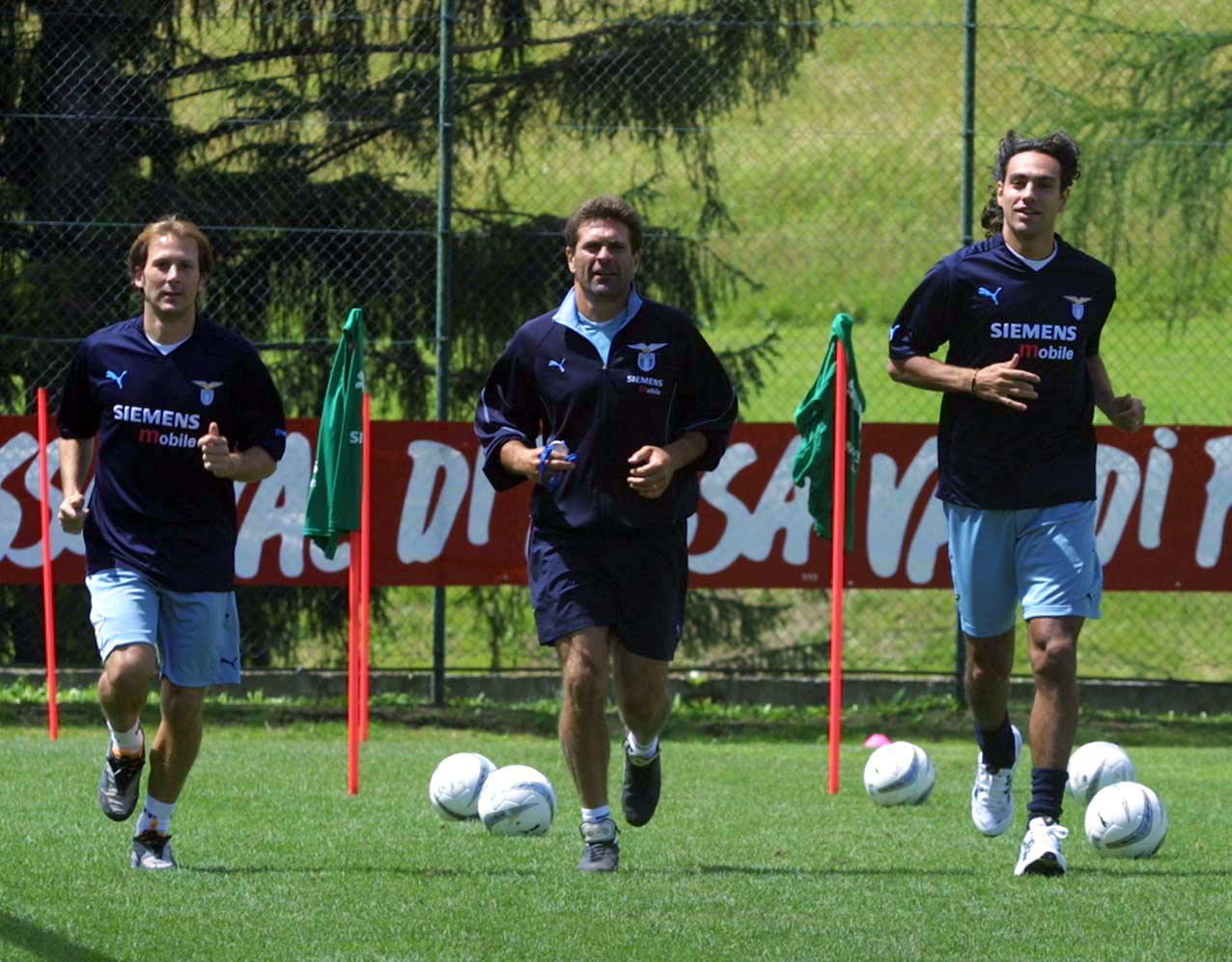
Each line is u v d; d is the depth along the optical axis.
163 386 19.98
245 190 44.59
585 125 44.91
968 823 25.91
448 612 45.12
